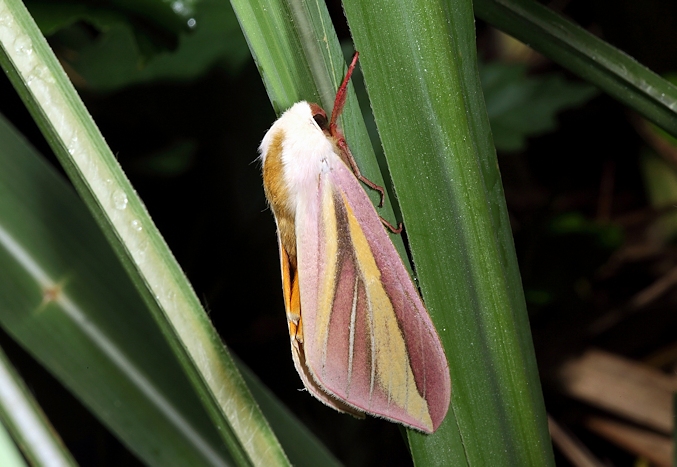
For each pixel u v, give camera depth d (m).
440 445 0.32
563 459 0.55
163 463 0.34
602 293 0.64
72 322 0.34
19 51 0.30
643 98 0.33
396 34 0.30
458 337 0.31
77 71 0.52
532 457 0.32
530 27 0.33
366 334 0.32
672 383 0.52
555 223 0.53
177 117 0.53
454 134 0.31
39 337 0.34
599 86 0.33
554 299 0.53
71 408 0.47
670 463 0.52
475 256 0.31
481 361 0.31
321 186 0.33
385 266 0.32
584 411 0.55
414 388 0.32
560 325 0.55
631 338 0.60
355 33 0.31
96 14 0.39
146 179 0.54
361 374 0.32
